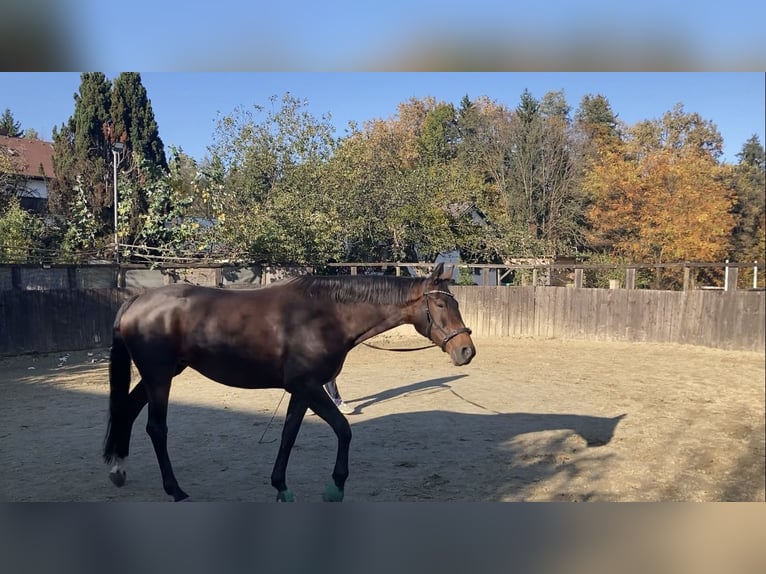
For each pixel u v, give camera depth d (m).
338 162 18.30
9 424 6.67
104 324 12.75
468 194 21.16
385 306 4.27
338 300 4.23
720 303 12.78
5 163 19.38
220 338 4.17
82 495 4.43
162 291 4.45
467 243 21.17
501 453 5.53
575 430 6.38
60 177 20.16
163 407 4.30
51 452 5.57
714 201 13.26
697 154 15.59
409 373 10.37
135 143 22.53
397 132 28.47
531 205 22.12
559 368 10.79
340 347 4.20
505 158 23.33
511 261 21.20
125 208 14.84
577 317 15.22
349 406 7.16
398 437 6.09
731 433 6.21
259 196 18.81
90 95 21.41
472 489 4.55
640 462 5.25
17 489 4.56
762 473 4.88
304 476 4.87
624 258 18.28
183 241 14.61
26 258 13.38
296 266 14.98
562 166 21.81
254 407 7.48
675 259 15.59
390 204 19.45
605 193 19.09
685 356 12.00
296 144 18.72
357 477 4.84
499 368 10.85
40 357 11.46
